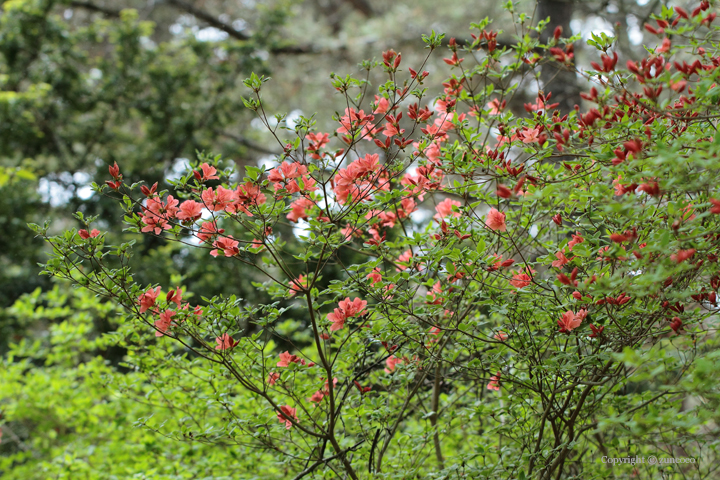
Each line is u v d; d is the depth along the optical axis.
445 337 2.86
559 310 2.49
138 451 3.62
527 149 2.54
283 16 9.55
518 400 2.77
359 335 2.94
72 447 4.12
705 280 2.44
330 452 3.10
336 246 2.48
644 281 1.79
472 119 3.63
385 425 2.95
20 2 8.54
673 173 1.98
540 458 2.65
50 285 8.38
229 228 5.67
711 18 2.06
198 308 2.47
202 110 9.20
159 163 8.80
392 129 2.54
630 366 2.83
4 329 7.60
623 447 3.03
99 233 2.41
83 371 4.20
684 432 2.68
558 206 2.76
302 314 6.35
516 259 3.21
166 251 7.88
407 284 2.60
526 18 2.95
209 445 3.45
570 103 6.32
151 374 3.30
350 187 2.48
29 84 10.13
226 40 9.61
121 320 3.24
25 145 8.68
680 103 2.38
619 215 2.16
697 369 1.76
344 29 11.43
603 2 5.86
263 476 3.37
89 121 9.03
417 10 10.19
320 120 11.21
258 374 2.88
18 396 4.64
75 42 9.01
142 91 9.05
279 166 2.45
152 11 12.69
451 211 2.97
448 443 3.47
